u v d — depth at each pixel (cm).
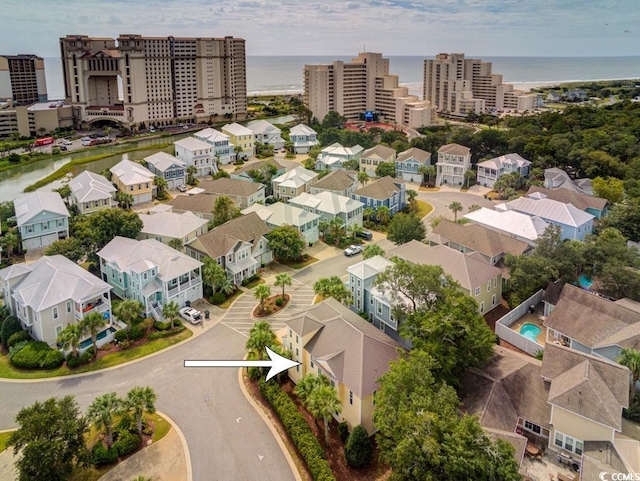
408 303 5250
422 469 3269
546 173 10981
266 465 4003
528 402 4288
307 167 13062
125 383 5022
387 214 9575
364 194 10062
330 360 4456
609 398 3950
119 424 4325
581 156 11294
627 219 7962
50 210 8381
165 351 5569
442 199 11388
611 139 12238
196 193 10219
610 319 5206
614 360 4797
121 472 3925
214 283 6631
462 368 4441
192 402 4731
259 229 7888
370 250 7019
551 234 6644
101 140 18438
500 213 8162
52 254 6975
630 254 6344
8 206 9175
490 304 6322
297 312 6406
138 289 6256
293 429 4194
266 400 4741
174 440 4256
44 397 4819
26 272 6084
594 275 6353
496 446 3341
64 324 5725
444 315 4494
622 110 16200
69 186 10512
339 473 3922
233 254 7212
